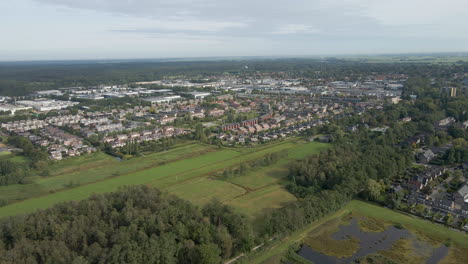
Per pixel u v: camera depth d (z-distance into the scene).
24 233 156.75
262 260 160.50
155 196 194.88
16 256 141.38
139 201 189.25
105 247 151.50
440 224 190.62
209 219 179.75
